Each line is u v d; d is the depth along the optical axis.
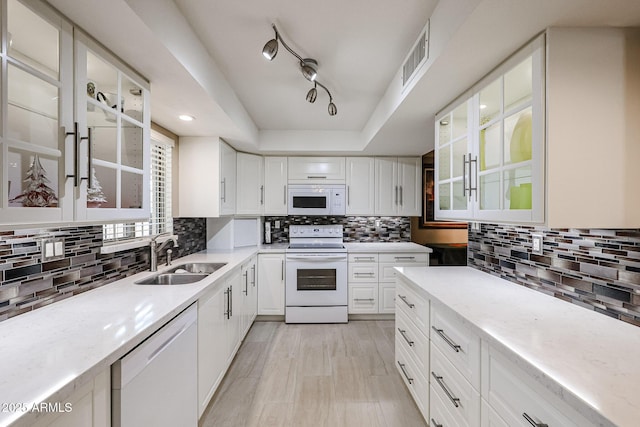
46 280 1.36
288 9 1.38
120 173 1.31
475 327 1.13
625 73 1.13
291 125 3.29
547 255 1.53
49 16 0.97
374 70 1.99
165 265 2.41
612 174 1.14
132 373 1.05
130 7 1.00
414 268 2.23
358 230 4.11
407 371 2.04
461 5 1.12
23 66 0.88
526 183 1.28
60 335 1.05
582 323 1.14
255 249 3.48
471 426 1.21
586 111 1.13
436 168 2.09
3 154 0.82
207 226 3.44
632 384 0.75
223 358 2.15
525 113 1.28
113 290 1.64
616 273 1.18
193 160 2.82
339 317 3.43
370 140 2.99
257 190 3.66
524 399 0.91
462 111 1.82
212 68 1.84
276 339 2.99
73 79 1.06
